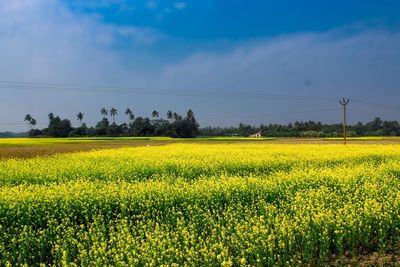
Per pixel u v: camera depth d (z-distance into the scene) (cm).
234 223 1151
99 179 2025
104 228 1134
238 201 1423
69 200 1356
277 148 3784
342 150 3369
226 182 1573
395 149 3434
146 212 1262
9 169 2212
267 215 1223
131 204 1355
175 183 1673
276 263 938
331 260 1000
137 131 13138
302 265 970
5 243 1130
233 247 1016
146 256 919
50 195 1395
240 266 890
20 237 1114
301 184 1664
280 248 990
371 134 13275
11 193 1455
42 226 1282
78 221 1323
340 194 1523
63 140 7412
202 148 3853
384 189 1553
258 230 1023
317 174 1777
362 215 1146
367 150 3334
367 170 1911
